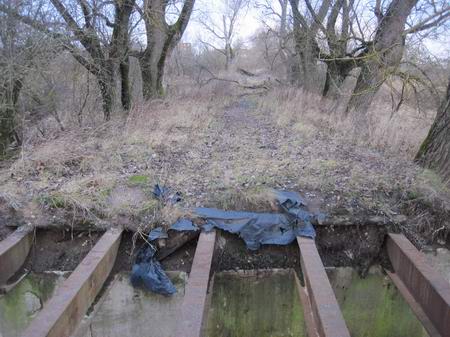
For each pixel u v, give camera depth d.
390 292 5.62
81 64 10.96
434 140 7.07
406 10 12.26
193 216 5.55
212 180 6.57
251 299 5.57
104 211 5.62
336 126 11.21
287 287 5.51
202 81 26.42
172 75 27.11
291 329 5.69
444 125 6.89
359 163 7.50
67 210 5.62
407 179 6.43
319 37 16.61
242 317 5.63
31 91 9.10
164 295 5.31
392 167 7.15
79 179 6.52
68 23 9.98
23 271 5.25
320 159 7.73
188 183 6.47
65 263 5.38
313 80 19.66
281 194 5.90
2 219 5.52
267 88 24.61
